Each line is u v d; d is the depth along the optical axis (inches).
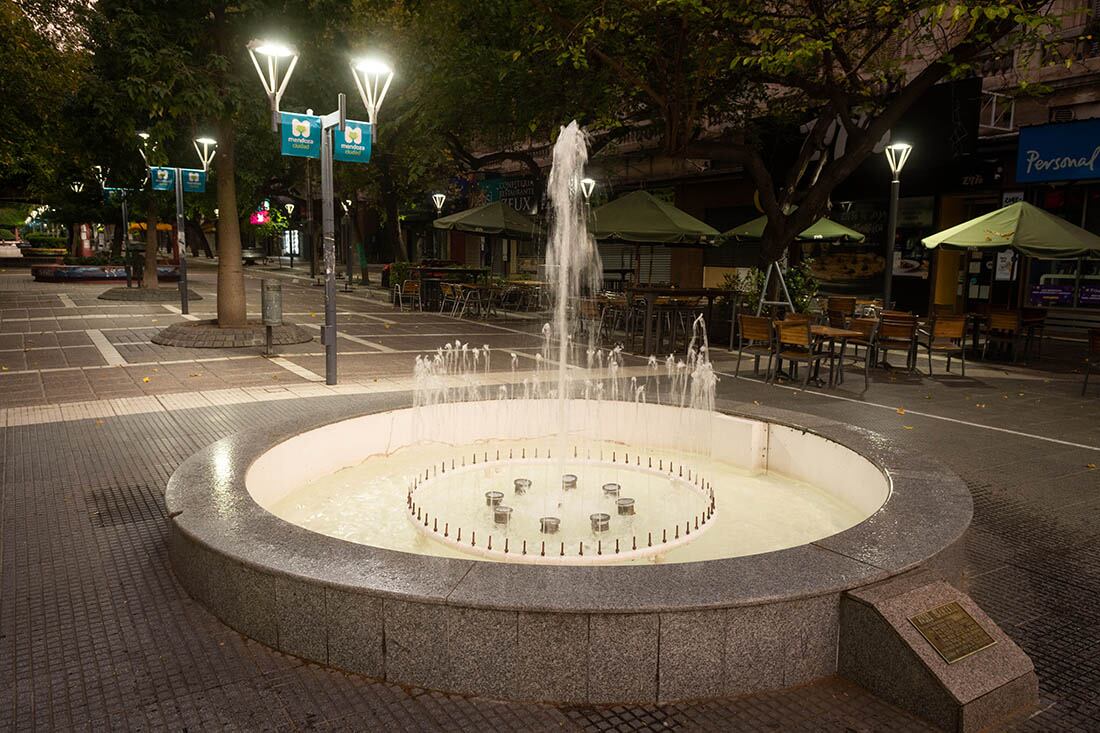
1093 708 115.2
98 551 167.5
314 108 533.0
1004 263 693.9
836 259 821.2
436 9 650.8
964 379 435.2
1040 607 148.3
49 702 111.8
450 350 520.4
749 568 123.7
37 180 1072.2
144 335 542.3
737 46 443.8
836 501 211.9
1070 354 545.0
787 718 110.7
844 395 380.2
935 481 170.6
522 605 110.7
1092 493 221.9
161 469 229.6
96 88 448.1
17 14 713.6
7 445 254.4
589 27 420.5
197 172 680.4
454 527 185.6
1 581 151.7
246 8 448.8
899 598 118.6
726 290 576.4
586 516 195.5
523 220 822.5
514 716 110.0
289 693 114.5
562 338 286.4
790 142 771.4
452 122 681.0
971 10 363.9
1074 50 588.7
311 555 128.0
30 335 535.5
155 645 127.3
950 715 107.1
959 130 644.1
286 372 408.2
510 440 279.9
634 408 276.4
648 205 589.0
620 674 112.4
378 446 247.9
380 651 117.2
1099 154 573.9
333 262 367.9
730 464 250.5
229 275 520.4
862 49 593.0
